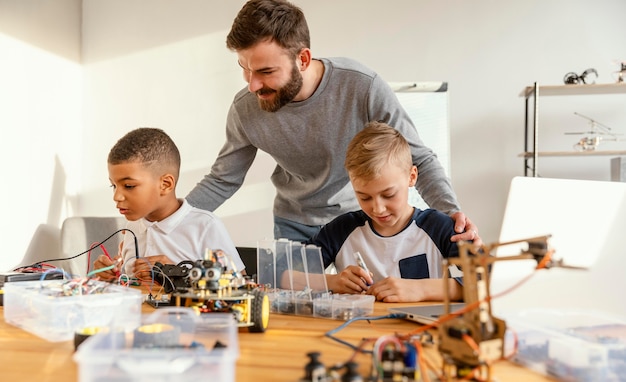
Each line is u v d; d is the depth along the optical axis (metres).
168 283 1.10
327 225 1.66
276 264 1.08
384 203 1.42
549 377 0.59
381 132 1.42
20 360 0.67
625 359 0.58
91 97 3.94
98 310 0.80
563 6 3.66
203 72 3.89
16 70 2.98
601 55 3.64
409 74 3.76
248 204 3.81
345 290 1.24
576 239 0.79
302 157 1.84
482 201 3.71
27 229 3.11
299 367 0.63
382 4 3.77
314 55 3.82
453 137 3.73
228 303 0.82
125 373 0.50
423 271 1.49
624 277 0.76
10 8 2.91
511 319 0.69
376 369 0.54
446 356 0.56
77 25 3.86
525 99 3.62
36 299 0.82
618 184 0.79
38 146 3.25
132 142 1.58
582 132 3.64
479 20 3.71
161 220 1.72
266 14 1.45
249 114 1.83
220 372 0.51
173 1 3.90
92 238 2.73
